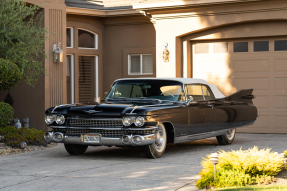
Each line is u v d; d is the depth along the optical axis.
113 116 7.36
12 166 7.05
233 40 12.72
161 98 8.35
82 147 8.47
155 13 13.12
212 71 13.05
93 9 14.05
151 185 5.49
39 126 12.29
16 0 10.37
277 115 12.23
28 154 8.48
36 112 12.34
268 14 11.67
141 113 7.24
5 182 5.78
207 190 5.00
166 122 7.75
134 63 14.80
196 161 7.41
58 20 12.38
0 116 9.59
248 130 12.59
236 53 12.72
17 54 10.42
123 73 14.81
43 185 5.56
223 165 5.32
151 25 14.32
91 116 7.52
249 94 10.27
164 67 13.13
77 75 14.30
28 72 10.84
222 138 9.70
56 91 12.38
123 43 14.77
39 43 10.73
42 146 9.52
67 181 5.78
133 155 8.23
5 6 10.13
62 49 12.49
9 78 9.49
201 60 13.20
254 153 5.43
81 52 14.34
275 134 12.11
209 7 12.29
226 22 12.21
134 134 7.26
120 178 5.95
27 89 12.51
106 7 14.47
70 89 14.30
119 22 14.72
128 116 7.26
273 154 5.55
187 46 13.19
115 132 7.41
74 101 14.28
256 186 4.89
